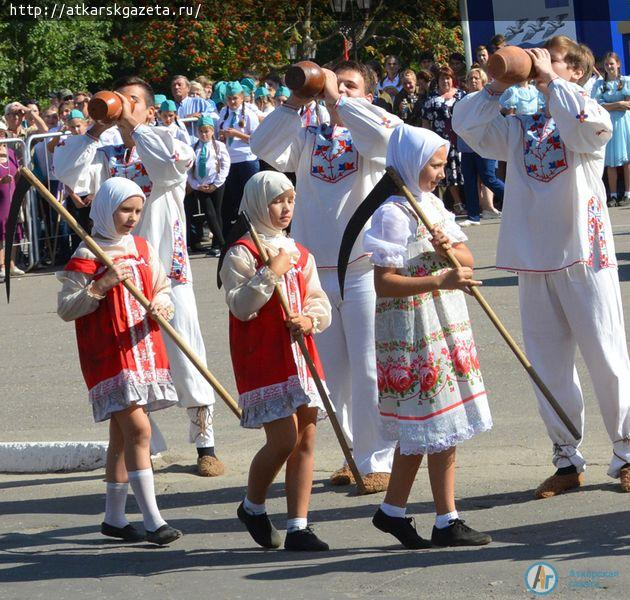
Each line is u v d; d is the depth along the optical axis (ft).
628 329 74.23
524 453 53.83
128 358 44.55
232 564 41.91
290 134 51.37
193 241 128.36
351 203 51.11
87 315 45.11
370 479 50.39
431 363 40.88
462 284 40.16
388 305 41.55
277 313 42.73
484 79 125.18
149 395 45.03
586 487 48.11
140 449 44.83
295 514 43.16
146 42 228.02
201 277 109.91
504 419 59.57
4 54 222.48
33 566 43.06
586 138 45.34
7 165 118.52
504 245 47.78
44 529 48.44
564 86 45.32
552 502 46.60
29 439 62.80
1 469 59.52
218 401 68.64
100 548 45.21
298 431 43.21
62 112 126.11
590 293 46.44
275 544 43.62
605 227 47.16
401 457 41.86
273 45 226.38
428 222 40.86
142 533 46.44
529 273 47.39
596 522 43.34
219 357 78.28
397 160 41.98
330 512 48.11
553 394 47.50
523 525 43.91
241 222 43.32
